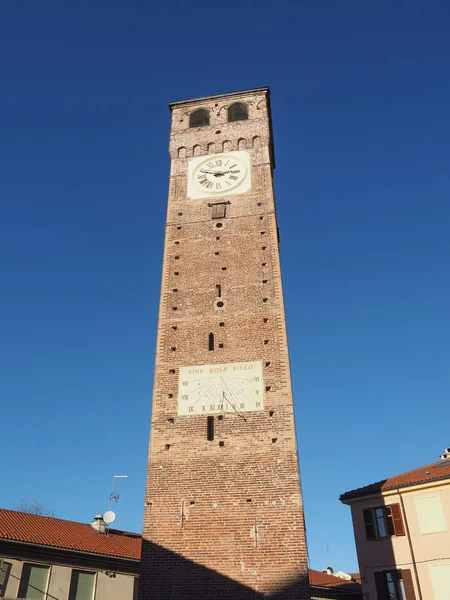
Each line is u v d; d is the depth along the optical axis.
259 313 33.91
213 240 38.00
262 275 35.66
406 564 39.91
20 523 38.81
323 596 47.12
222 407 30.61
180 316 34.72
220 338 33.25
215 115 45.84
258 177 40.75
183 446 29.70
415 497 41.56
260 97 46.09
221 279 36.00
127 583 39.28
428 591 38.31
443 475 40.38
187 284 36.19
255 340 32.81
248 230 38.00
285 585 25.33
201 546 26.80
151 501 28.31
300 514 26.86
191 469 28.94
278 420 29.69
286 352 32.03
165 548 26.97
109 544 41.22
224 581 25.80
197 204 40.09
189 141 44.44
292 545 26.19
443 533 39.25
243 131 43.94
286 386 30.73
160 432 30.33
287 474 28.03
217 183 41.03
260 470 28.36
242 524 27.08
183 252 37.81
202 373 32.00
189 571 26.27
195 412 30.69
